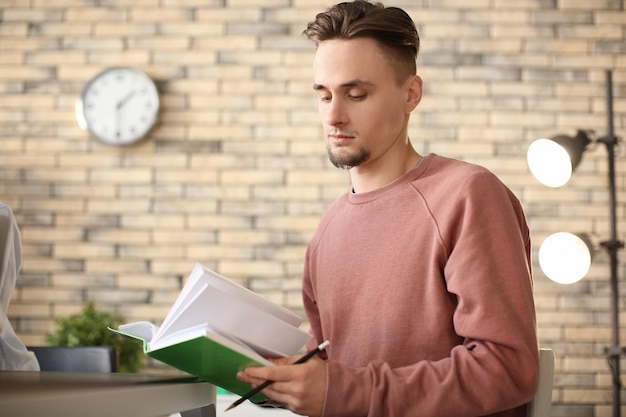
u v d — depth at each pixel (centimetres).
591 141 422
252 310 125
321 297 160
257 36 481
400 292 145
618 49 475
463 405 131
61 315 471
